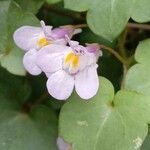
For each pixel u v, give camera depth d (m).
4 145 0.10
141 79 0.09
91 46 0.09
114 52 0.10
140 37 0.11
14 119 0.11
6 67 0.10
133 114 0.09
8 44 0.10
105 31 0.09
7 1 0.10
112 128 0.09
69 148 0.10
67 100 0.09
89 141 0.09
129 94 0.09
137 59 0.10
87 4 0.09
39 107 0.11
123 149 0.09
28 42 0.10
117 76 0.11
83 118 0.09
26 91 0.11
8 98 0.11
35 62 0.09
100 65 0.11
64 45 0.09
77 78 0.09
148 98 0.09
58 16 0.11
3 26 0.10
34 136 0.10
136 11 0.09
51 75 0.09
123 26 0.09
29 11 0.10
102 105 0.09
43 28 0.09
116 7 0.09
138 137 0.09
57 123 0.11
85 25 0.10
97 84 0.09
